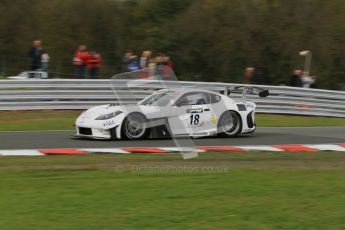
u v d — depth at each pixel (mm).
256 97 32781
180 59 62688
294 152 18625
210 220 10102
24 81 29219
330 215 10555
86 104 30469
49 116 28734
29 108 29406
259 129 25953
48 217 10086
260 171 14562
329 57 60594
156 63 29516
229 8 62750
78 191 11930
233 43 61719
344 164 16406
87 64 32844
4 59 53844
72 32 59750
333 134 24359
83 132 20641
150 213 10422
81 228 9570
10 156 16844
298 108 33875
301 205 11125
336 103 34688
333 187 12641
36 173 13898
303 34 62188
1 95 28797
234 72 61719
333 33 61312
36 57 33219
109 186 12414
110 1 63094
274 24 62688
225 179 13328
